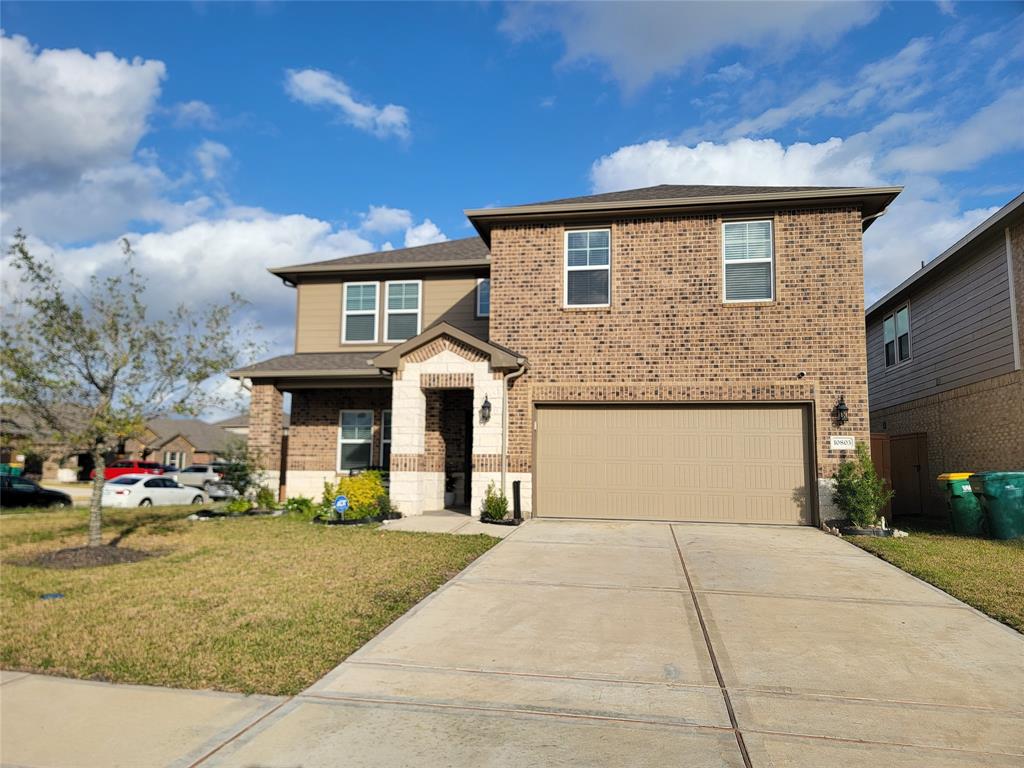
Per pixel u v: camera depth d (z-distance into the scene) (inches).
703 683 204.7
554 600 295.7
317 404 689.0
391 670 215.2
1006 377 525.3
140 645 235.6
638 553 395.9
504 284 558.6
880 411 826.8
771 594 306.2
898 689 200.7
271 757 159.9
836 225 510.0
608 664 220.4
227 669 214.4
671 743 166.4
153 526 544.1
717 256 526.9
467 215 557.0
